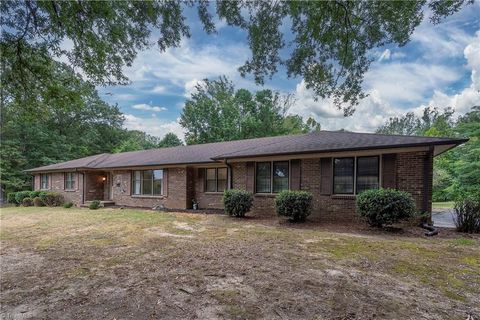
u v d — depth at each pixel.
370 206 7.67
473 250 5.45
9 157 22.97
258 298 3.26
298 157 10.12
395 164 8.43
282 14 4.38
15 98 5.50
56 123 28.72
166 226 8.74
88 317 2.86
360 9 4.18
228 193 10.73
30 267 4.59
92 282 3.87
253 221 9.70
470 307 3.03
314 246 5.84
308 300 3.20
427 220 7.89
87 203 16.53
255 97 31.41
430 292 3.43
